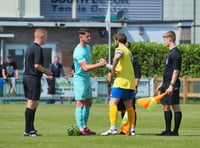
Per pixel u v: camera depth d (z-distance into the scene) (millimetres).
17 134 32031
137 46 70375
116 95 31156
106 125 39031
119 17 78812
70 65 75500
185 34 77062
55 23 73750
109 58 67625
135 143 27938
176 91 31656
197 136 31469
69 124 39125
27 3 78438
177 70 31453
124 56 31016
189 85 65812
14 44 74125
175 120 31922
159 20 82562
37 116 45531
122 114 33281
